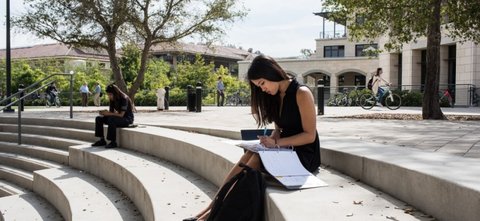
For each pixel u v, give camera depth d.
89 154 7.76
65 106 26.92
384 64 36.56
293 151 3.69
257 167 3.64
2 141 11.18
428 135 7.93
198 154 5.82
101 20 18.55
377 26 14.42
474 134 8.09
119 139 8.60
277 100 3.83
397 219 2.78
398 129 9.34
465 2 14.05
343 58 49.09
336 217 2.71
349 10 14.33
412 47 32.44
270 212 3.11
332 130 9.12
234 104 29.52
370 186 3.73
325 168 4.52
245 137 4.36
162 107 20.20
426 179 2.99
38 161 9.12
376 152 4.20
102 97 32.44
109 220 4.96
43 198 7.38
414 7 13.02
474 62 27.72
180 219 3.97
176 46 22.20
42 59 52.56
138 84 19.97
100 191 6.38
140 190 5.33
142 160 6.95
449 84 29.02
